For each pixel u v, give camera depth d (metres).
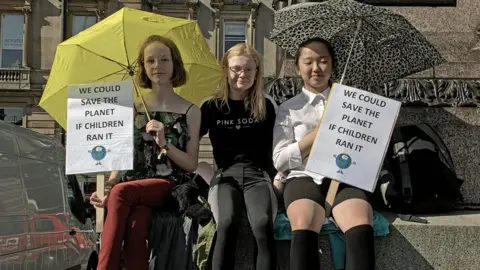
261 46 26.53
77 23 27.06
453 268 3.43
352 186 3.33
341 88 3.35
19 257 5.91
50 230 7.01
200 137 3.85
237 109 3.68
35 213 6.49
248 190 3.45
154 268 3.39
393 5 4.80
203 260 3.36
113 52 4.71
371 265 2.99
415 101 4.41
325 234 3.39
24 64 26.45
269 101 3.75
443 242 3.44
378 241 3.47
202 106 3.81
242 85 3.61
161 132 3.54
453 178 3.81
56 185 7.48
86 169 3.52
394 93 4.44
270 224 3.25
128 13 4.90
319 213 3.16
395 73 4.14
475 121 4.41
